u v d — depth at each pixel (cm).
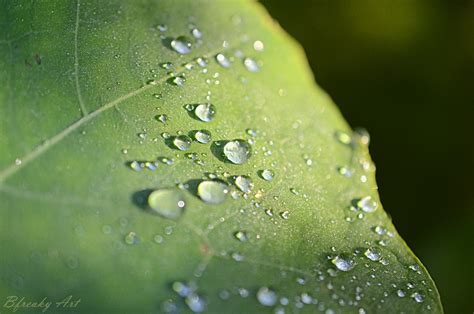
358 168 17
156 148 16
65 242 15
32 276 15
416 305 15
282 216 16
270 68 17
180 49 17
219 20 17
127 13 17
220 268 15
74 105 16
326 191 16
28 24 16
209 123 16
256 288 15
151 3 17
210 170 16
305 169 16
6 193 15
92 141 15
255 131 16
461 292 19
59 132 15
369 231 16
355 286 15
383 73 21
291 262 15
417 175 20
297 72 17
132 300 15
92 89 16
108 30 17
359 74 21
